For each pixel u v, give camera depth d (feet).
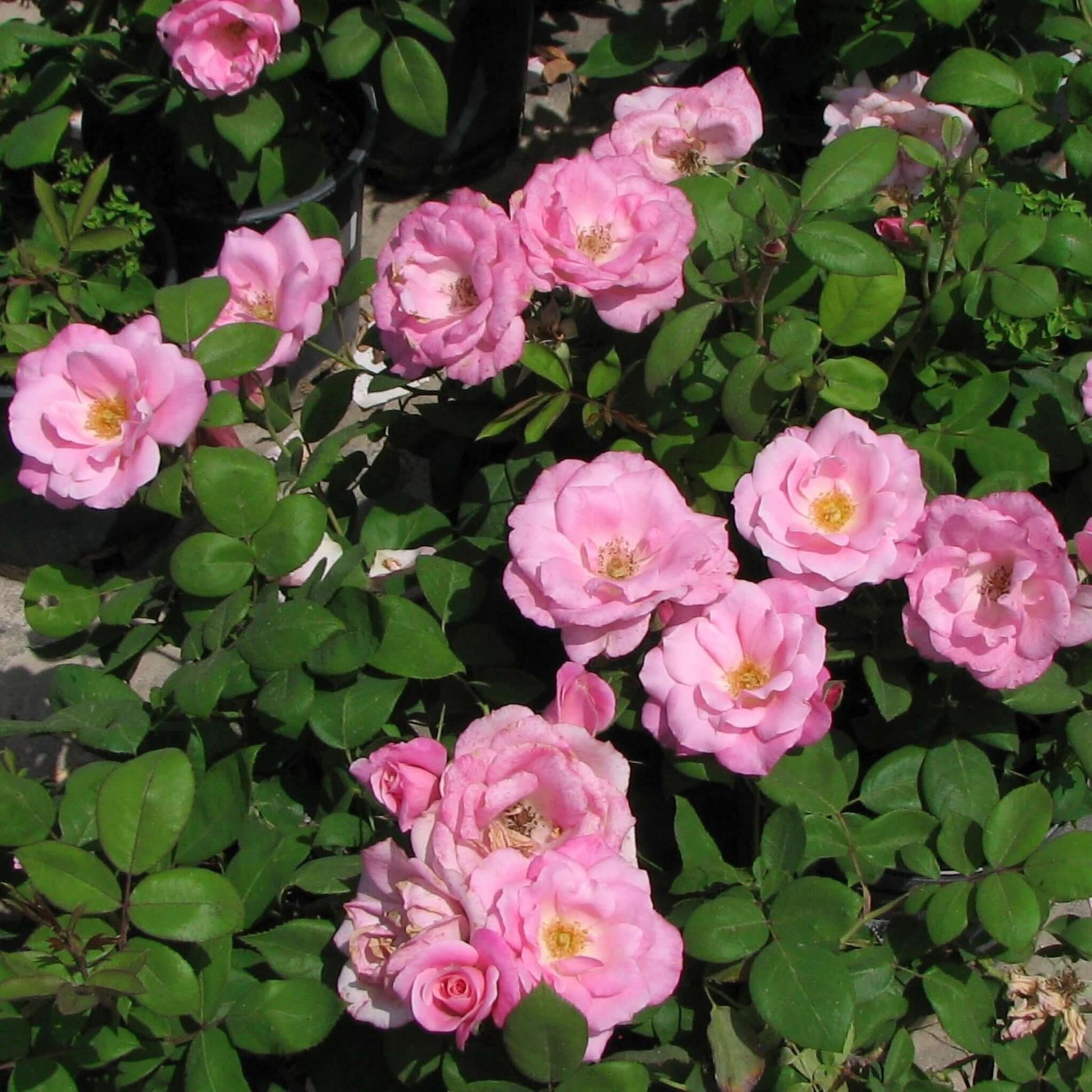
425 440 3.91
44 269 3.95
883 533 3.21
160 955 3.03
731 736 3.15
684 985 3.32
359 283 3.72
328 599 3.29
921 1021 3.67
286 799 3.42
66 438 3.27
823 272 3.71
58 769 4.15
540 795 3.03
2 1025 3.01
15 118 4.33
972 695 3.46
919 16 4.33
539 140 5.85
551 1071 2.92
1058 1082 3.30
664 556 3.13
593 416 3.52
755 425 3.35
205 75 4.18
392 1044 3.10
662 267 3.38
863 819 3.34
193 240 4.73
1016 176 4.04
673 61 4.74
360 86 4.87
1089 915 4.11
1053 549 3.15
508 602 3.61
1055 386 3.71
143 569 4.61
